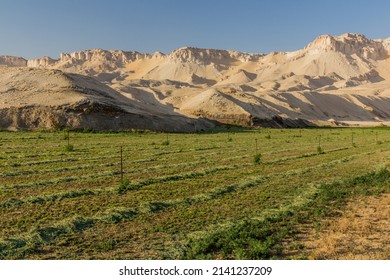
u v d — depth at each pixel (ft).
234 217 52.65
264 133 259.19
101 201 61.16
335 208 57.00
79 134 212.23
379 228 47.85
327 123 487.20
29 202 59.41
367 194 64.85
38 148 133.39
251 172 88.38
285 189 69.72
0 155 113.29
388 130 330.54
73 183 75.31
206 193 65.92
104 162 102.94
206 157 115.65
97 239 44.42
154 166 96.89
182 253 39.96
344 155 123.13
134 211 54.90
